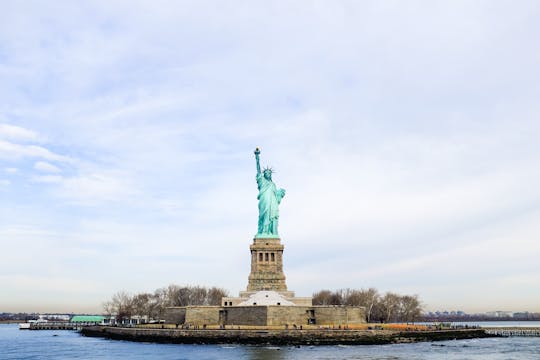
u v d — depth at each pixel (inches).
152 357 5482.3
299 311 7805.1
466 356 5649.6
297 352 5836.6
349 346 6614.2
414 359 5285.4
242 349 6186.0
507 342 7637.8
